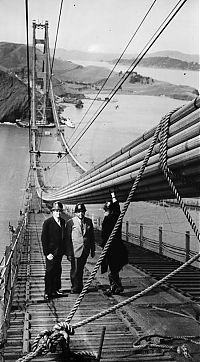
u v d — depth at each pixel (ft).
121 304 17.16
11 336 22.43
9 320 24.48
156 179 27.81
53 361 18.51
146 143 27.94
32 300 29.09
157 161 25.09
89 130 385.91
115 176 40.24
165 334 21.27
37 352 17.34
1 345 20.44
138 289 32.40
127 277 37.93
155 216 120.67
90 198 77.97
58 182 237.25
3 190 247.91
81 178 82.79
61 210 30.45
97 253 55.62
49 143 316.40
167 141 21.77
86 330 22.71
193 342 19.92
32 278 37.78
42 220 111.96
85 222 30.66
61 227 30.19
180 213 119.34
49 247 29.55
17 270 37.24
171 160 21.63
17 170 317.83
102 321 24.38
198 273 40.42
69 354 18.60
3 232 157.79
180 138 20.40
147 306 26.96
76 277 30.83
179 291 31.32
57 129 332.60
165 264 46.39
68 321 17.85
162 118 21.98
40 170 252.21
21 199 225.97
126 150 35.27
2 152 395.96
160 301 28.35
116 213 30.07
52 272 29.55
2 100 651.66
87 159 299.99
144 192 34.37
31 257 50.75
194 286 34.35
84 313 26.11
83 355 18.54
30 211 145.18
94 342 20.70
